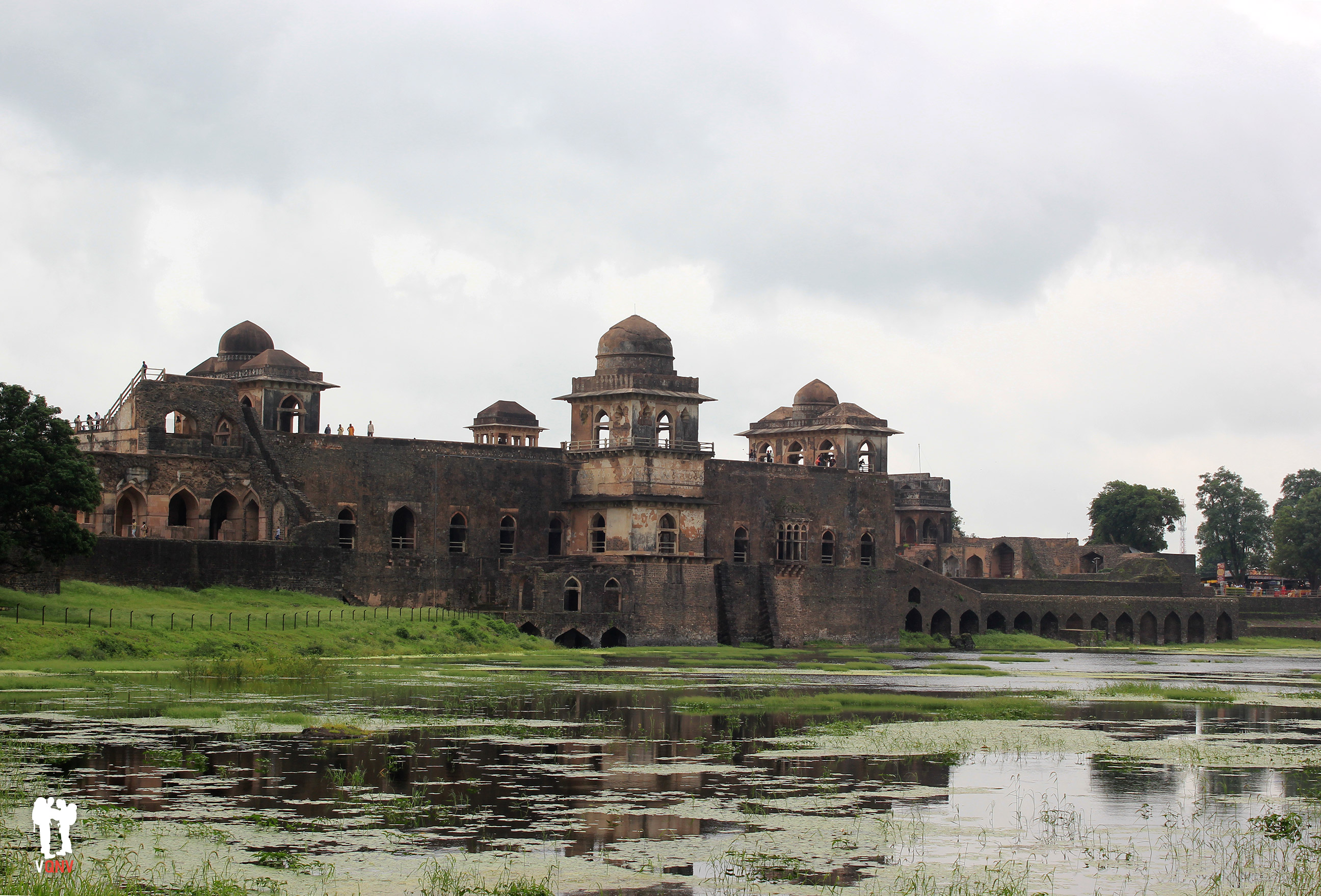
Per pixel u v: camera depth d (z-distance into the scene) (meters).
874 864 25.75
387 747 36.81
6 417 63.78
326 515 87.75
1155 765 36.75
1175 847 27.42
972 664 87.44
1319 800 32.00
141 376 82.25
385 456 90.44
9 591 63.38
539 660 74.38
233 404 85.31
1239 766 36.69
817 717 46.28
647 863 25.47
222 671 54.56
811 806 30.53
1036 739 41.44
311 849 25.91
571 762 35.31
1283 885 24.80
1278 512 191.25
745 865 25.48
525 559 94.25
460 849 26.16
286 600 76.38
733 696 53.97
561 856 25.83
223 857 25.20
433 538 92.00
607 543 96.25
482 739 39.09
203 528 82.31
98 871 24.08
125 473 79.25
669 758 36.34
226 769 32.97
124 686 49.81
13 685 48.81
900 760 36.69
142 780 31.53
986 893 23.97
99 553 70.69
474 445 94.69
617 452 96.25
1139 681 69.25
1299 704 55.03
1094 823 29.42
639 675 65.88
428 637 75.81
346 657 68.00
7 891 22.19
